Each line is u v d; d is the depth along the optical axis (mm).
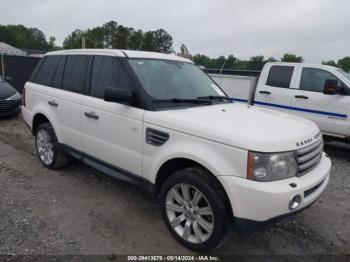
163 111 3236
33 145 6316
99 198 4031
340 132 6484
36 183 4418
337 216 3900
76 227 3348
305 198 2758
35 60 15453
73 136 4262
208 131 2766
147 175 3311
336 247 3232
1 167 4988
